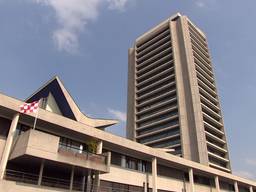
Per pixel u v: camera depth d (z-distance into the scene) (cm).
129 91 11356
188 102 9162
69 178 3112
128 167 3881
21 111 2633
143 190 3894
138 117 10544
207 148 8494
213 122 9394
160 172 4328
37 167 2866
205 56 11650
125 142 3688
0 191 2256
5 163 2534
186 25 11050
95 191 3102
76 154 2825
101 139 3403
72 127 3134
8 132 2789
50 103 4072
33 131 2550
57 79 4041
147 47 11956
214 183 5425
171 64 10400
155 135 9488
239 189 6259
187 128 8681
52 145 2641
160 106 9844
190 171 4650
